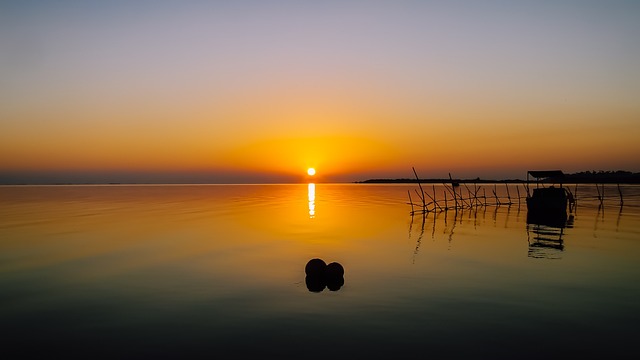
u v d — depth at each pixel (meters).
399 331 10.99
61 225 34.91
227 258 20.75
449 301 13.57
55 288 15.38
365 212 49.81
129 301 13.75
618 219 40.62
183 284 15.81
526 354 9.62
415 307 12.96
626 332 10.96
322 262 16.39
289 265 19.14
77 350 9.96
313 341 10.34
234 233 29.98
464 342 10.28
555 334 10.80
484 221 39.31
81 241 26.22
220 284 15.79
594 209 52.75
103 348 10.05
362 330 11.07
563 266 18.91
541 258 20.80
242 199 82.75
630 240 26.89
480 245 24.91
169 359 9.42
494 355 9.57
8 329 11.34
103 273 17.67
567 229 32.84
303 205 63.41
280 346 10.06
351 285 15.60
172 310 12.80
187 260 20.27
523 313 12.41
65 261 20.16
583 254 21.91
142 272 17.83
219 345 10.16
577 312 12.50
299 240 26.66
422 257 21.08
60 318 12.17
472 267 18.72
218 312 12.58
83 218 40.97
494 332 10.93
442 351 9.77
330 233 30.11
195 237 27.94
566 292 14.63
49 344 10.33
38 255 21.66
